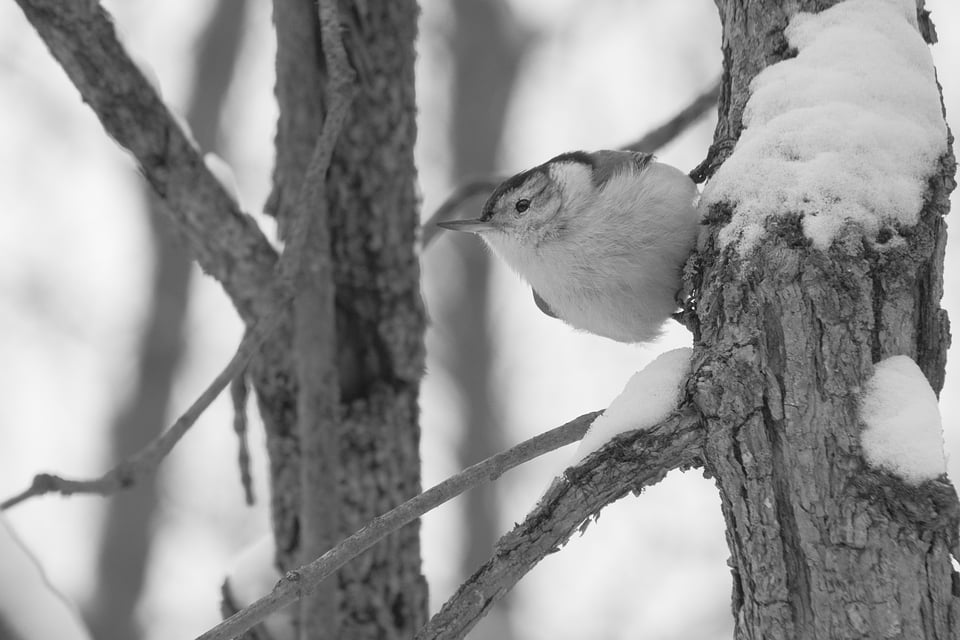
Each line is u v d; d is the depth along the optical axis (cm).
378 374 928
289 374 908
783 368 561
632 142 1079
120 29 822
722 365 568
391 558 916
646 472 571
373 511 915
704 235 656
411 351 942
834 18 639
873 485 534
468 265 2497
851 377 555
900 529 530
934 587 529
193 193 863
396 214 935
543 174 852
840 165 583
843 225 572
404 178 938
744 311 577
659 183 783
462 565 2309
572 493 566
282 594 552
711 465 571
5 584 732
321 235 863
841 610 536
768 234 582
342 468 915
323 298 852
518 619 2211
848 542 537
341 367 923
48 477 669
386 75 920
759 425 559
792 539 549
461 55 2536
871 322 563
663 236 770
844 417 549
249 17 2275
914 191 583
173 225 947
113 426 2184
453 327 2467
